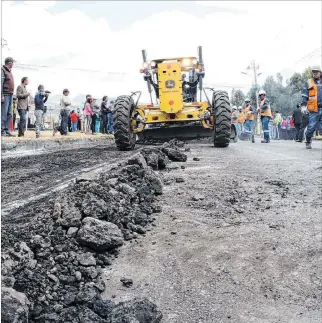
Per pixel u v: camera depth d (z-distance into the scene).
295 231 3.17
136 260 2.83
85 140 13.77
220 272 2.64
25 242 2.88
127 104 9.48
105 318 2.12
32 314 2.15
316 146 11.46
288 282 2.51
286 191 4.28
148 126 10.31
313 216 3.47
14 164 7.54
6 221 3.56
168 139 10.33
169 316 2.22
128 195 3.79
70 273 2.59
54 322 2.07
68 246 2.85
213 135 9.95
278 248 2.90
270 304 2.31
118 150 9.79
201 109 9.47
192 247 2.97
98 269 2.68
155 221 3.48
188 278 2.59
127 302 2.15
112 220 3.21
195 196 4.07
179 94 9.40
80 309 2.16
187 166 5.85
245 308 2.28
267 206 3.77
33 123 19.34
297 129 17.08
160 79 9.45
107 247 2.89
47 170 6.66
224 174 5.15
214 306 2.31
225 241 3.04
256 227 3.28
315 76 9.95
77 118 20.97
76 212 3.14
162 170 5.46
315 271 2.60
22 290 2.33
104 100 17.16
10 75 9.77
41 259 2.71
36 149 10.81
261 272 2.62
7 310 1.88
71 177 5.75
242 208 3.75
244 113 21.73
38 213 3.68
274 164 6.16
